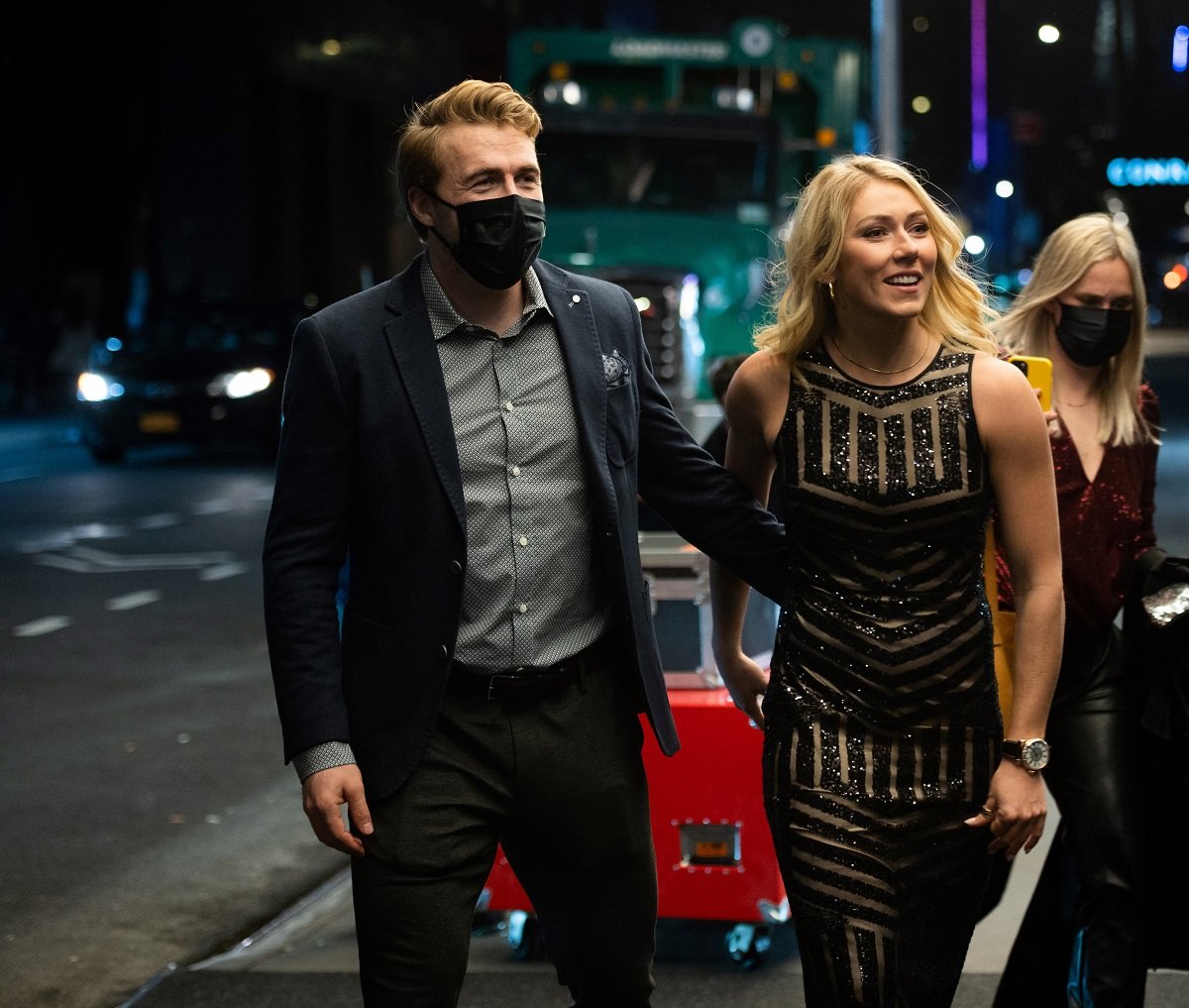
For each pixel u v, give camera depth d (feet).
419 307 9.59
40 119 106.11
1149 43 186.09
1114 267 11.85
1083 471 11.79
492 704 9.42
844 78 52.85
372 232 138.51
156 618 33.78
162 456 71.61
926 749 9.25
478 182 9.34
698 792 14.49
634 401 9.94
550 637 9.51
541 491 9.52
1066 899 12.13
